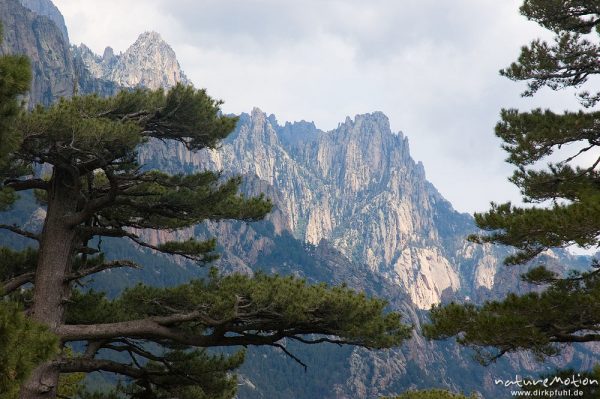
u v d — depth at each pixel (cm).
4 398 1001
